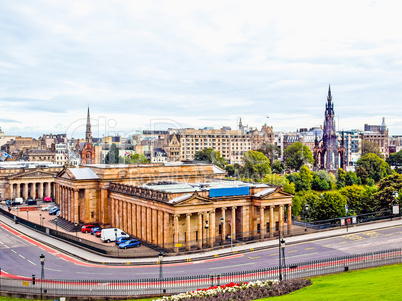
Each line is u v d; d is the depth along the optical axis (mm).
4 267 74875
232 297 47938
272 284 52250
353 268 61969
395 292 41344
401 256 66250
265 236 93000
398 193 115625
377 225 99625
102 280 60188
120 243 89625
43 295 56594
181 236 84062
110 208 110062
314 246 83188
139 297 54938
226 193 90562
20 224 118500
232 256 79375
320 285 51219
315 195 140000
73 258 81625
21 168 168625
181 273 68062
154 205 88000
